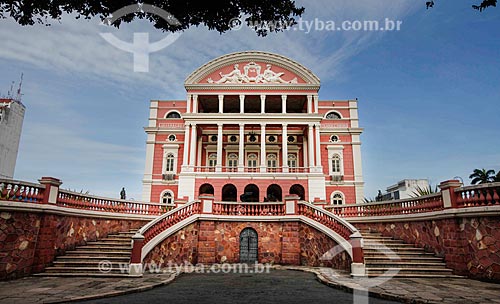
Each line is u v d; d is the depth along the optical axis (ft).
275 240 49.34
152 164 104.06
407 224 44.01
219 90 102.22
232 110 116.57
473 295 24.98
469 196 34.68
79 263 37.35
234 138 109.19
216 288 29.35
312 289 28.86
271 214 50.60
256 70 104.37
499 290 27.12
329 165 105.60
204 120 98.37
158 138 107.04
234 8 20.80
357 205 52.24
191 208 48.55
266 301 23.82
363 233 48.57
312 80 102.53
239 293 26.91
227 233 49.70
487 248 32.22
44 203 36.09
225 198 99.66
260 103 111.14
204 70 103.65
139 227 52.65
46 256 36.27
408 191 128.77
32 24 20.06
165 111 110.73
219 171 93.97
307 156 104.99
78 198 42.63
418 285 29.45
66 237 39.99
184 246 46.39
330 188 103.55
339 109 112.16
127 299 24.49
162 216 43.34
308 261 46.44
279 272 40.55
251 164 107.04
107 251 41.01
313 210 47.47
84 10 19.92
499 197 31.78
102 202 47.09
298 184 92.53
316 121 98.53
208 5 20.27
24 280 32.07
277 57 104.27
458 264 35.01
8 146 90.02
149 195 101.35
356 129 107.76
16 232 33.06
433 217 38.70
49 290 26.99
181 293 26.91
